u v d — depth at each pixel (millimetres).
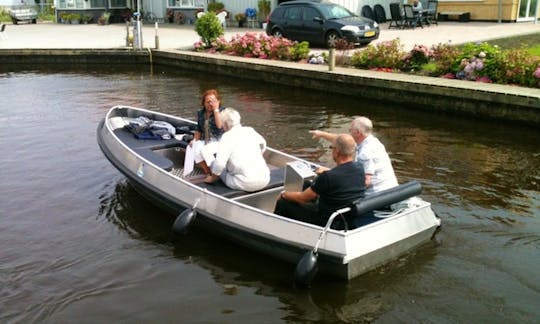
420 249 5574
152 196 6504
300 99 13305
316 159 8570
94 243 5859
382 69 13977
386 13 25422
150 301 4824
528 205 6699
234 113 5840
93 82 16234
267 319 4570
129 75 17625
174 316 4613
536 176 7734
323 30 17656
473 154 8766
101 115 11688
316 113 11797
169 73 17938
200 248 5746
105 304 4777
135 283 5105
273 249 5348
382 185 5680
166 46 20781
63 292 4953
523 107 10336
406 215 5320
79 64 20094
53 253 5645
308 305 4758
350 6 23438
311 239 4965
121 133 7742
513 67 11570
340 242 4824
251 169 5785
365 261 5043
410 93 12109
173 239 5945
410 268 5254
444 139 9664
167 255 5617
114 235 6043
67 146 9344
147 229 6188
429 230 5562
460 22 24203
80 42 22500
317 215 5207
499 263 5336
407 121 11008
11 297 4867
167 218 6473
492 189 7223
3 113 11938
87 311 4680
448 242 5727
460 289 4941
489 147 9148
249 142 5832
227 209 5566
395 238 5195
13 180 7695
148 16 32781
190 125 8055
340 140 5004
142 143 7324
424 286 4988
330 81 13695
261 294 4934
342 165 5004
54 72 18422
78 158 8680
